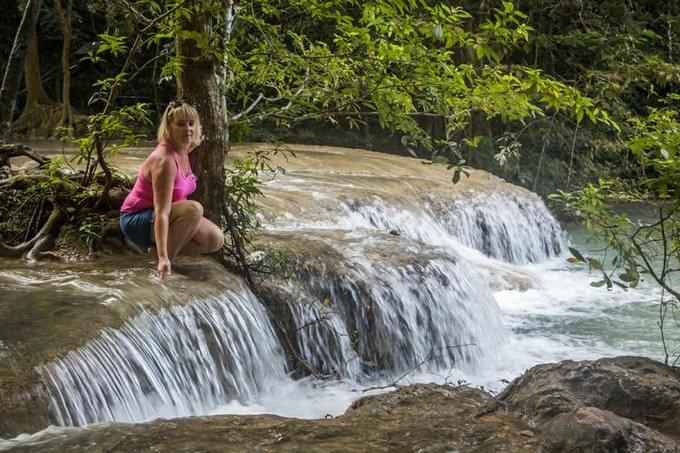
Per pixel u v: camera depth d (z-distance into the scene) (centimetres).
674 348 861
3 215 750
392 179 1291
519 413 460
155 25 739
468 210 1295
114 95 736
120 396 520
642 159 601
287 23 767
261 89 840
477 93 678
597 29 2009
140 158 1260
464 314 855
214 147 720
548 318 978
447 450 410
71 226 730
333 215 1034
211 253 725
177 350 584
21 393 461
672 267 1203
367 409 480
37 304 575
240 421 442
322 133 2006
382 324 775
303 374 707
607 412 418
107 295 598
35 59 1919
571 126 2070
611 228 623
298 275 768
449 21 649
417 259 848
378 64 703
